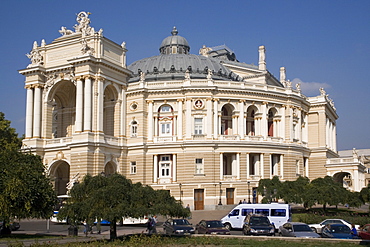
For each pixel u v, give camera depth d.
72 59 78.50
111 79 82.19
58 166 84.12
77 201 41.81
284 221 54.88
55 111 96.19
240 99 86.75
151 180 83.81
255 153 85.94
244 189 83.44
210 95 84.69
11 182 43.25
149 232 46.97
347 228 44.28
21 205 44.38
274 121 92.31
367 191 72.50
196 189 82.12
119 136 84.38
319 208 81.88
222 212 75.62
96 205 39.59
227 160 88.62
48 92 82.88
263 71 114.44
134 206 41.00
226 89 85.62
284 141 91.38
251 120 91.75
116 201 40.12
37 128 81.88
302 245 37.84
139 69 96.12
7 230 48.06
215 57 127.12
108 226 61.56
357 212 77.75
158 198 43.97
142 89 85.25
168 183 83.00
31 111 82.75
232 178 83.38
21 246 36.25
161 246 37.69
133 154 84.94
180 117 85.06
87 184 42.47
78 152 76.50
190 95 84.69
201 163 83.00
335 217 64.00
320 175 99.94
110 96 85.81
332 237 42.56
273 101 90.44
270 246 37.41
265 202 71.38
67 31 84.00
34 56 84.12
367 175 160.25
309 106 102.75
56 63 82.69
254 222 48.16
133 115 86.00
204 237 42.88
